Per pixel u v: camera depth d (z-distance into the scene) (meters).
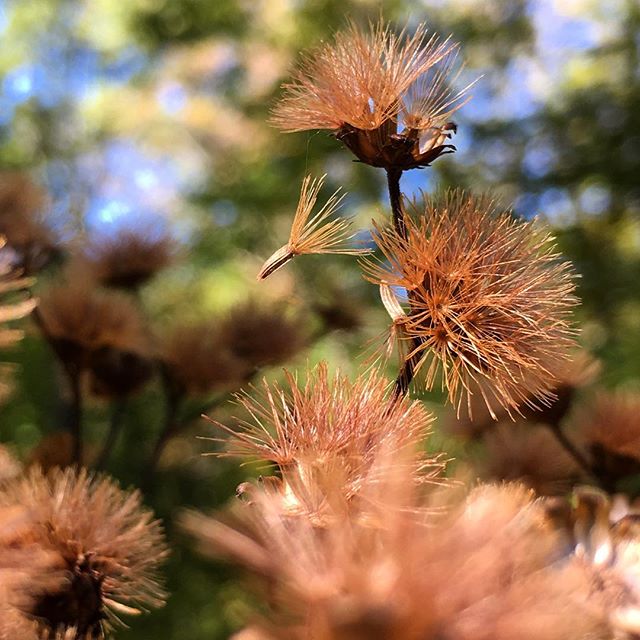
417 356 0.08
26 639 0.07
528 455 0.12
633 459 0.12
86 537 0.08
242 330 0.16
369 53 0.09
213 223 0.50
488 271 0.08
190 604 0.23
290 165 0.51
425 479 0.07
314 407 0.07
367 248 0.09
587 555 0.08
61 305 0.14
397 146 0.08
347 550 0.05
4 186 0.14
